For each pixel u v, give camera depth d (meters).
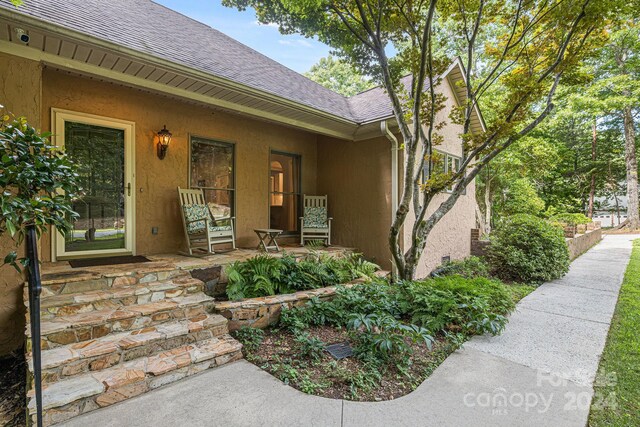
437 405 2.24
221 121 5.90
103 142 4.55
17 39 3.08
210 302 3.45
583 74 4.44
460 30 4.95
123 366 2.53
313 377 2.59
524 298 4.88
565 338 3.38
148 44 4.14
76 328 2.65
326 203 7.09
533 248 6.04
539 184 17.64
